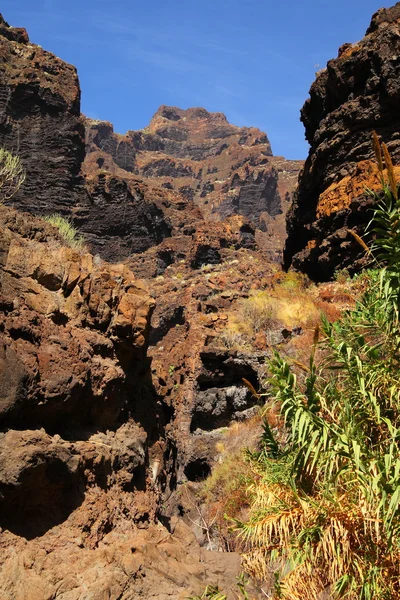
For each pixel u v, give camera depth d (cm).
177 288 4809
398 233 525
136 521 860
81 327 908
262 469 622
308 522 509
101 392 873
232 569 870
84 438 822
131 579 695
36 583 623
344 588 494
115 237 7731
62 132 7806
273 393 564
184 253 6469
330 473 493
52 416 771
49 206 7488
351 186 2736
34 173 7562
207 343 2773
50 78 8075
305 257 3055
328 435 515
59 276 899
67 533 713
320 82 3366
